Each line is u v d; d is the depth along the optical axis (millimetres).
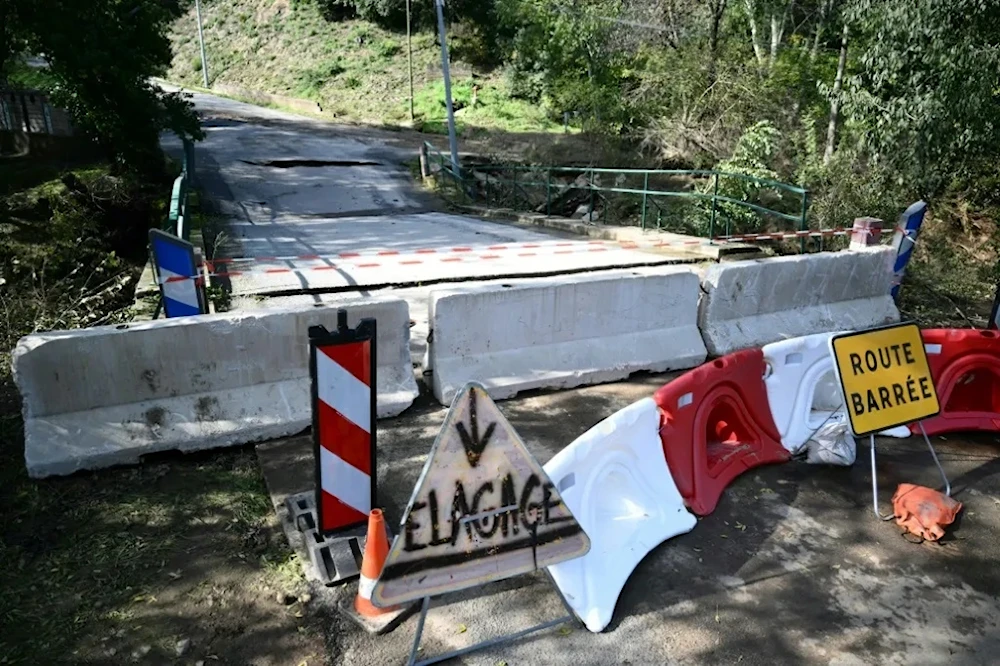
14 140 16734
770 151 15094
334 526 3777
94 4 14664
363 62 45000
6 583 3518
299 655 3182
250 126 31250
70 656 3113
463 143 29375
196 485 4406
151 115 15758
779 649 3322
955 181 14023
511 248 11109
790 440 5207
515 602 3551
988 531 4352
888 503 4625
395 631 3338
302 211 16844
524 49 31812
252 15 55938
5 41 14977
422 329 6996
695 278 6789
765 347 5199
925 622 3537
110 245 12906
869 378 4715
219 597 3490
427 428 5227
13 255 11492
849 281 8094
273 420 4891
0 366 6473
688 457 4473
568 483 3633
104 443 4453
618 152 22266
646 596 3654
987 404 5738
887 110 12242
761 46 19828
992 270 12438
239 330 4832
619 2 23531
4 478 4375
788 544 4141
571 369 6090
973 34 11516
